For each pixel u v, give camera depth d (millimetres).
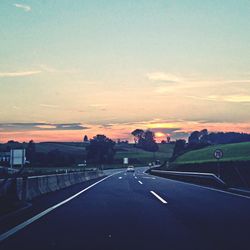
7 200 12633
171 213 12594
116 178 45188
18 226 10188
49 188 22109
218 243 8000
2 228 9891
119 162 154250
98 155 152250
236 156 72625
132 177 48906
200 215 12109
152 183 31828
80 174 36938
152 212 12867
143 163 162500
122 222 10797
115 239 8469
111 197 18516
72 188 25875
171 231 9391
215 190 22875
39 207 14438
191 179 34156
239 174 24516
